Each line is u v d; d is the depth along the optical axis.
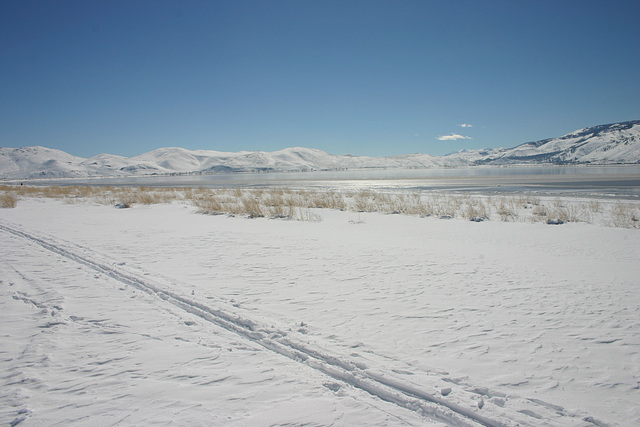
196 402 3.29
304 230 13.90
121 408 3.19
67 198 32.16
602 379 3.60
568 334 4.61
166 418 3.04
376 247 10.45
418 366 3.90
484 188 36.84
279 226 15.07
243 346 4.46
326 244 10.99
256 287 6.80
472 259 8.78
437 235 12.37
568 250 9.59
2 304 5.91
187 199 29.94
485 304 5.74
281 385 3.60
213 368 3.92
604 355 4.07
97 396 3.37
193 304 5.91
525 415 3.08
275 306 5.79
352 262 8.69
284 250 10.18
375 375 3.74
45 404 3.24
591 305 5.58
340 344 4.45
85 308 5.75
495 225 14.27
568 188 33.69
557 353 4.13
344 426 2.97
